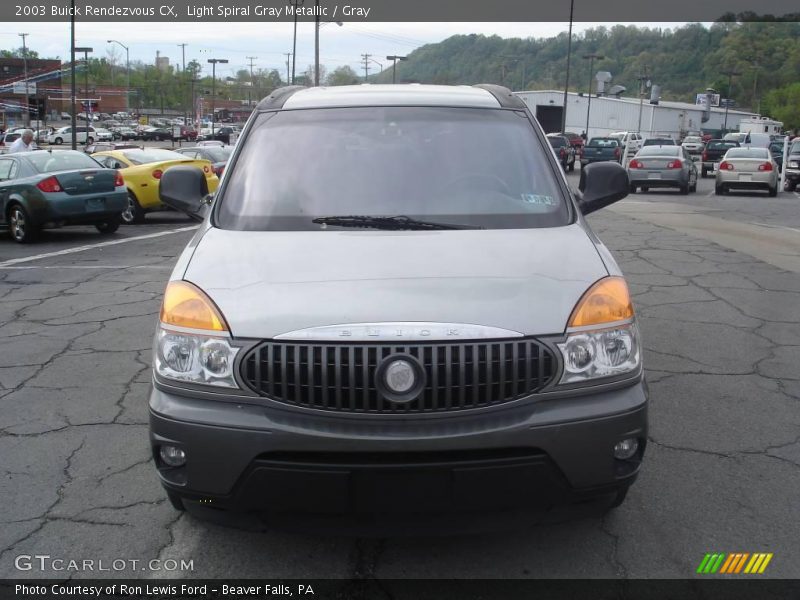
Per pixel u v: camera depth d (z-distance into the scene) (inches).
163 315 122.6
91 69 4500.5
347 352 110.3
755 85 4596.5
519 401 111.8
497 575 124.7
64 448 173.9
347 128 165.0
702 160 1371.8
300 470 108.7
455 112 169.8
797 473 158.4
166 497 151.0
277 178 153.9
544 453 110.5
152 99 4566.9
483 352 111.1
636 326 124.0
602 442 112.7
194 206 173.3
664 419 186.7
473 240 135.7
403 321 112.0
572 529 137.6
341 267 124.9
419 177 153.6
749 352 239.3
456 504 109.7
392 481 108.3
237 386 113.0
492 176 154.9
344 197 149.3
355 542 134.6
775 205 759.7
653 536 135.2
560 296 118.6
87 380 220.1
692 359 232.5
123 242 506.3
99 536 137.3
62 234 552.4
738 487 152.5
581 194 170.7
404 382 109.1
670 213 657.0
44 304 315.6
